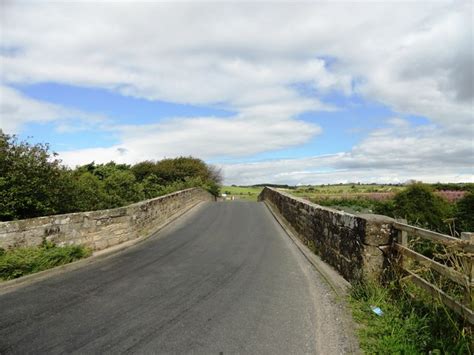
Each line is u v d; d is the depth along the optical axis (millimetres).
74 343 4395
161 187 31969
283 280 7168
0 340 4465
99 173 23297
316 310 5543
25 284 6836
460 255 4078
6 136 10430
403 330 4512
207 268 8102
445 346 4023
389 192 26625
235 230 13750
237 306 5699
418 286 5207
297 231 12766
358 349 4320
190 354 4172
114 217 10953
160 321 5086
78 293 6297
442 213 11414
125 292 6367
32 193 10492
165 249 10328
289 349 4324
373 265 6137
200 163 47406
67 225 9211
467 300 3988
